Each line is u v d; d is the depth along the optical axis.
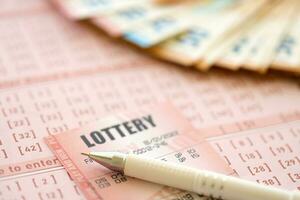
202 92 0.53
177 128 0.48
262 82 0.55
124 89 0.53
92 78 0.54
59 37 0.60
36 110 0.49
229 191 0.39
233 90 0.54
